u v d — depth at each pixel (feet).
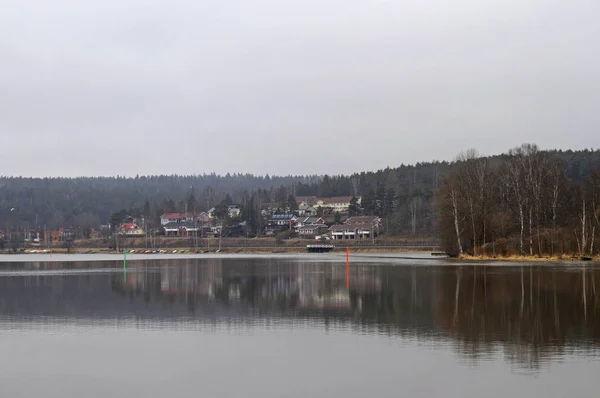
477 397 61.72
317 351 83.15
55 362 79.00
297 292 158.40
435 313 115.55
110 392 65.72
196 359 79.61
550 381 66.64
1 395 65.10
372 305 128.98
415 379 68.39
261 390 65.46
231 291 163.94
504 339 89.25
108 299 147.23
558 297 136.98
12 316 119.34
